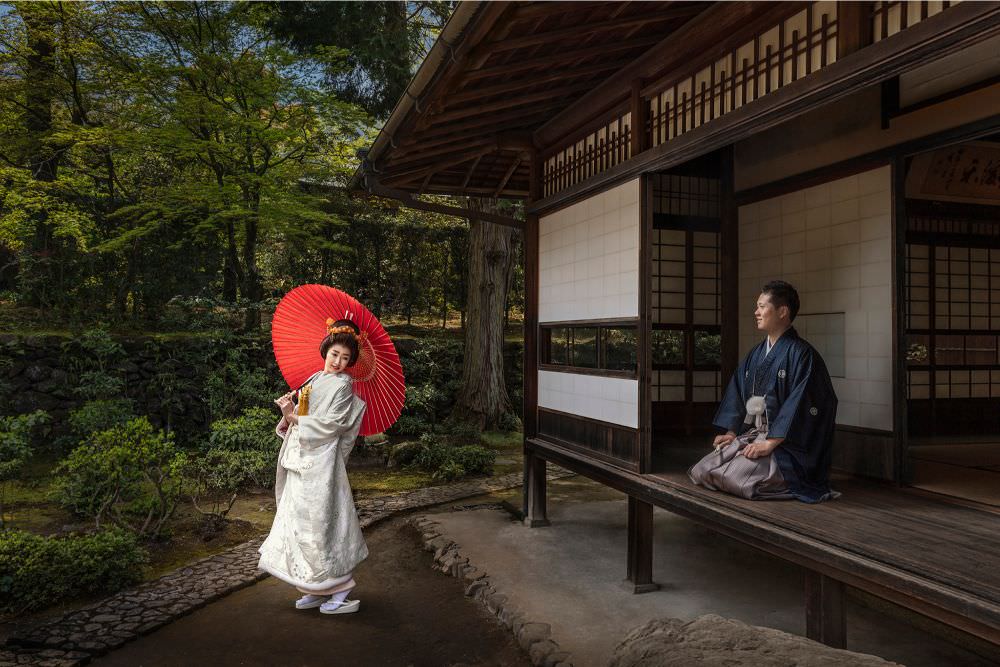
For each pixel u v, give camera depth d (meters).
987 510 2.98
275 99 9.66
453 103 3.99
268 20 10.56
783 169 4.64
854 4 2.40
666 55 3.63
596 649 3.22
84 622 3.54
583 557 4.65
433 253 12.68
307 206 10.10
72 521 5.27
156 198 9.69
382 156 4.78
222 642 3.41
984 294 5.57
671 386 5.48
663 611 3.69
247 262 10.54
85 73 10.52
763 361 3.40
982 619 1.87
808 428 3.21
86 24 9.95
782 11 2.80
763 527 2.79
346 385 3.88
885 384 3.75
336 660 3.23
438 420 10.64
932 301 5.33
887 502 3.18
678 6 3.29
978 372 5.61
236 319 9.98
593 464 4.34
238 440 6.63
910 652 3.15
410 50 11.45
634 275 3.96
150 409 8.62
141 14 10.00
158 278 9.91
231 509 5.87
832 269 4.19
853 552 2.39
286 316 4.11
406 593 4.15
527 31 3.15
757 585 4.10
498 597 3.88
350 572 3.82
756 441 3.27
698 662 1.71
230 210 9.28
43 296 9.25
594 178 4.37
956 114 3.38
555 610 3.71
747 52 3.04
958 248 5.46
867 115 3.92
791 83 2.63
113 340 8.56
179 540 5.00
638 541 3.97
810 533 2.62
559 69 3.96
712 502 3.21
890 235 3.74
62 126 9.48
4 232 8.59
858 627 3.45
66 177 9.33
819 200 4.30
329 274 11.91
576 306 4.77
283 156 11.12
